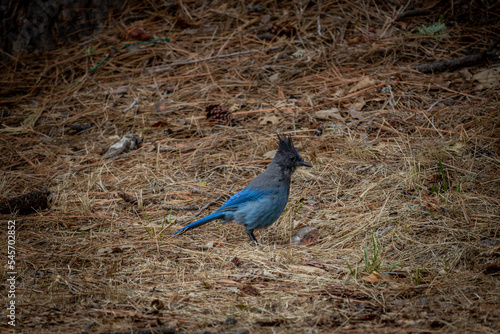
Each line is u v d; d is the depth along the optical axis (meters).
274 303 7.21
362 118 12.77
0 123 14.34
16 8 17.03
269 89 14.48
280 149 9.75
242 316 6.87
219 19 17.56
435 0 16.69
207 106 13.49
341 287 7.54
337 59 15.16
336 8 17.09
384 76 14.11
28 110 14.84
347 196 10.49
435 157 11.05
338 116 12.92
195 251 8.97
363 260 8.41
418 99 13.17
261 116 13.48
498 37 14.68
